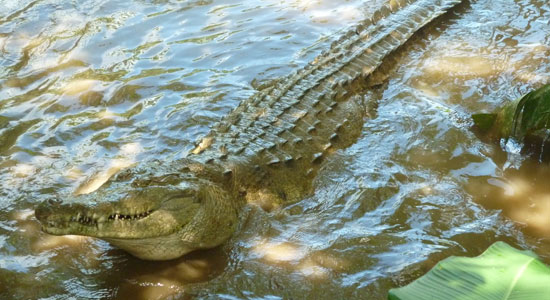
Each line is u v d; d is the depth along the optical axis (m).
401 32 4.23
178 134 3.54
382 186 3.25
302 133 3.42
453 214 3.12
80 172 3.34
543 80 3.81
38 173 3.33
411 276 2.88
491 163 3.36
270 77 3.92
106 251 3.02
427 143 3.46
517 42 4.15
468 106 3.68
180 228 2.94
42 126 3.59
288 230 3.08
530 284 2.47
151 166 3.05
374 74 3.87
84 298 2.84
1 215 3.13
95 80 3.89
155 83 3.87
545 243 3.00
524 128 3.40
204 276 2.93
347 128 3.53
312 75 3.78
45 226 2.80
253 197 3.19
